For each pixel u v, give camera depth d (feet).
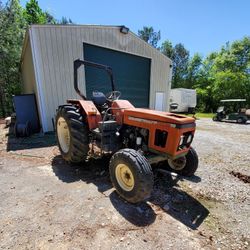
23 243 5.07
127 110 8.62
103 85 22.13
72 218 6.09
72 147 9.71
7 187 8.09
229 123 33.01
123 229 5.64
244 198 7.55
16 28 37.58
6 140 15.88
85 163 10.77
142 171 6.42
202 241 5.28
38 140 15.80
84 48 19.94
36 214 6.28
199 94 71.61
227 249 5.04
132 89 25.61
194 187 8.34
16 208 6.60
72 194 7.54
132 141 8.66
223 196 7.67
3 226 5.71
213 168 10.62
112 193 7.64
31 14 56.80
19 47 37.86
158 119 7.36
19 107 18.56
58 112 11.10
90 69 20.70
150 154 8.02
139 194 6.47
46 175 9.30
